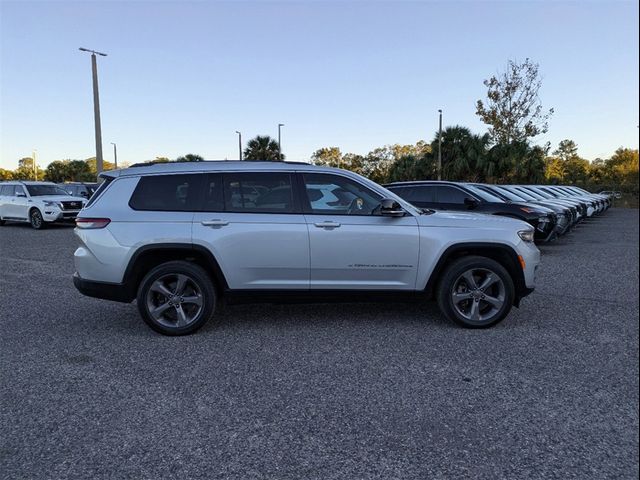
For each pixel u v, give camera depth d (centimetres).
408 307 601
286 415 323
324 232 490
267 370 400
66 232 1634
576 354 432
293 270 493
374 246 495
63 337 492
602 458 271
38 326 530
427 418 317
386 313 573
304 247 489
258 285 495
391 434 298
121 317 567
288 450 281
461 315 507
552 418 316
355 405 336
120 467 266
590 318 550
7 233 1602
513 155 3406
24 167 9781
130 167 517
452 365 407
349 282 501
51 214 1725
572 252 1109
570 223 1327
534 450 279
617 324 526
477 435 296
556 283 745
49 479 256
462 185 1049
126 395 355
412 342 467
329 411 328
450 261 519
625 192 4522
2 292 701
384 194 514
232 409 332
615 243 1288
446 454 276
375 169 8231
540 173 3481
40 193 1825
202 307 490
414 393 354
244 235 486
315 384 371
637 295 663
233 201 497
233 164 511
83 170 5941
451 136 3603
